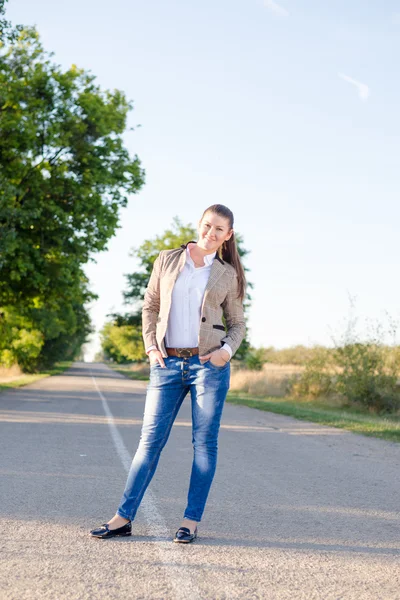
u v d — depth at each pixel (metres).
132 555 3.83
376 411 20.75
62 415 14.83
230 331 4.32
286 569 3.66
